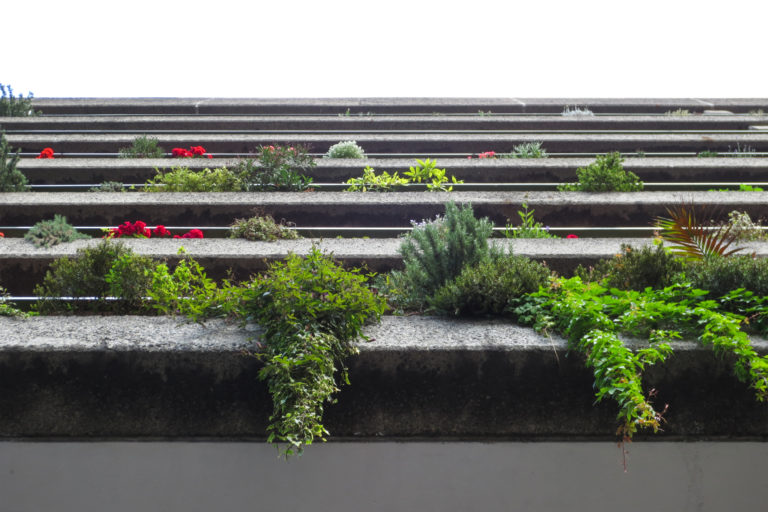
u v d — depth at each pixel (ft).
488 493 15.06
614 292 17.07
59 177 36.65
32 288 23.59
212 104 54.24
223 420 14.73
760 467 15.11
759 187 35.70
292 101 57.31
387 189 34.60
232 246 25.08
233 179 33.83
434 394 14.92
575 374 14.93
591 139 43.24
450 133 47.83
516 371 14.92
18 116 51.67
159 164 37.11
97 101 56.44
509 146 43.60
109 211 30.09
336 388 14.05
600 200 30.09
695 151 43.45
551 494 15.10
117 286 18.43
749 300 16.15
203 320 16.71
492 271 17.71
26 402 14.78
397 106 55.31
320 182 36.50
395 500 14.98
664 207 29.86
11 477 14.94
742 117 50.96
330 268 15.96
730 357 14.74
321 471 14.88
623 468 15.03
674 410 14.85
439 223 22.41
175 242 25.73
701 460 15.05
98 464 14.90
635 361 13.82
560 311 15.93
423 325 16.63
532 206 29.96
